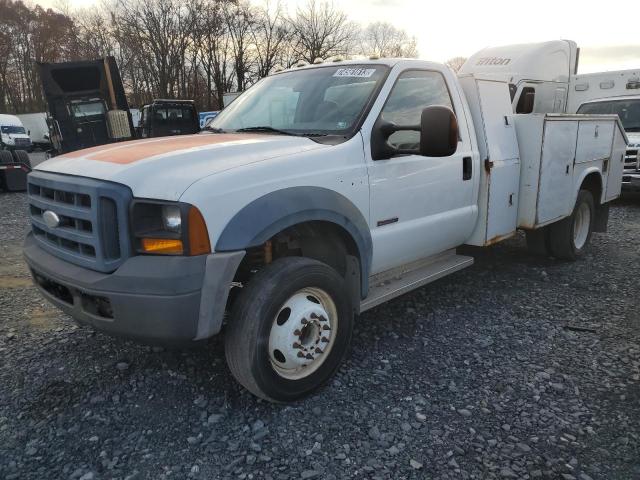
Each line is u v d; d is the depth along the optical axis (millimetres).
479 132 4516
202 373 3457
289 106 3980
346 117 3598
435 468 2547
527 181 5027
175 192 2602
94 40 49438
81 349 3822
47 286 3143
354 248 3420
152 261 2604
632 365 3596
